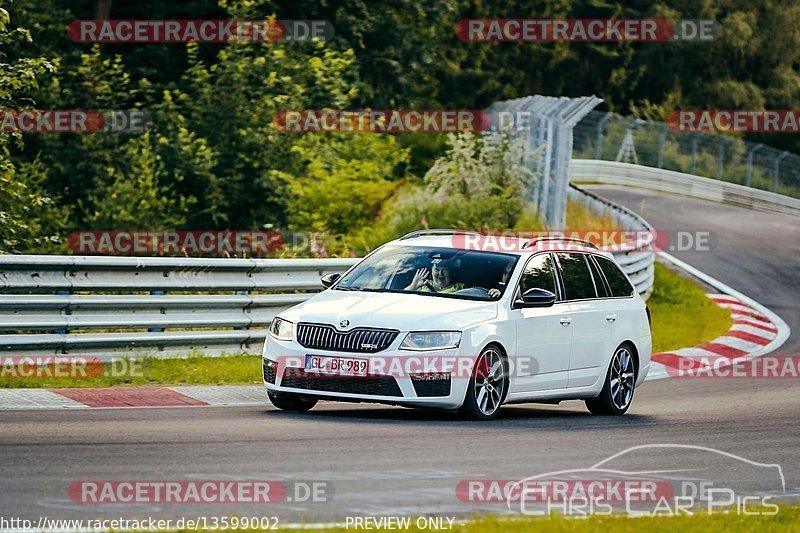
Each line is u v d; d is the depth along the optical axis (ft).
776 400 178.50
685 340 261.65
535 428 136.56
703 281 369.50
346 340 135.33
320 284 204.33
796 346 263.29
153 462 102.32
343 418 136.56
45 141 375.45
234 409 141.18
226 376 166.09
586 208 420.36
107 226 340.80
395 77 509.35
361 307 138.72
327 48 418.10
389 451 113.39
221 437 117.08
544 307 148.46
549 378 148.56
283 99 374.84
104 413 131.44
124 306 172.35
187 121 378.73
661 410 164.45
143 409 136.56
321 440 118.01
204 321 182.60
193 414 134.21
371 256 152.87
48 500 86.69
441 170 361.51
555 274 154.10
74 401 139.44
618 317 160.97
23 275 163.43
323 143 385.29
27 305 161.27
